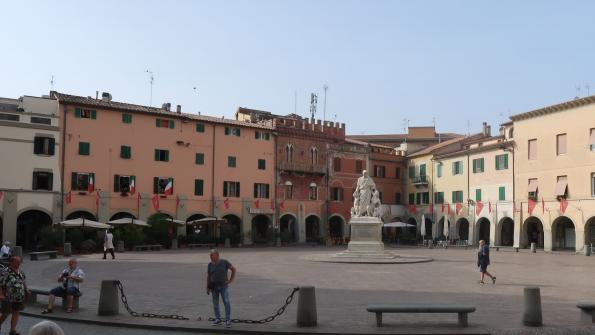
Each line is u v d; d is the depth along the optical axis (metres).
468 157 76.88
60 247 52.91
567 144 61.94
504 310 18.64
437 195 83.25
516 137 68.81
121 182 64.50
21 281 14.74
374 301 20.78
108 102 65.81
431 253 54.97
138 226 59.53
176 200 68.38
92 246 54.09
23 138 58.25
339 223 84.44
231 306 19.81
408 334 14.81
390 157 89.75
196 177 70.12
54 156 59.94
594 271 34.47
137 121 66.25
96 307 19.59
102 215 62.72
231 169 73.06
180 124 69.38
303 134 80.06
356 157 85.94
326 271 32.69
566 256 52.28
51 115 60.16
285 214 77.69
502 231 72.50
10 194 57.06
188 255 49.12
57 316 17.66
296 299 21.52
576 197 60.47
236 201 73.06
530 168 66.62
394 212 88.88
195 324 16.28
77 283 18.86
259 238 74.00
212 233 70.38
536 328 15.45
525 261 44.03
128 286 25.64
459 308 15.52
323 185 82.00
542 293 23.30
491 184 72.56
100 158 63.25
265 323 16.47
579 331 15.12
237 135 74.00
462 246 67.81
